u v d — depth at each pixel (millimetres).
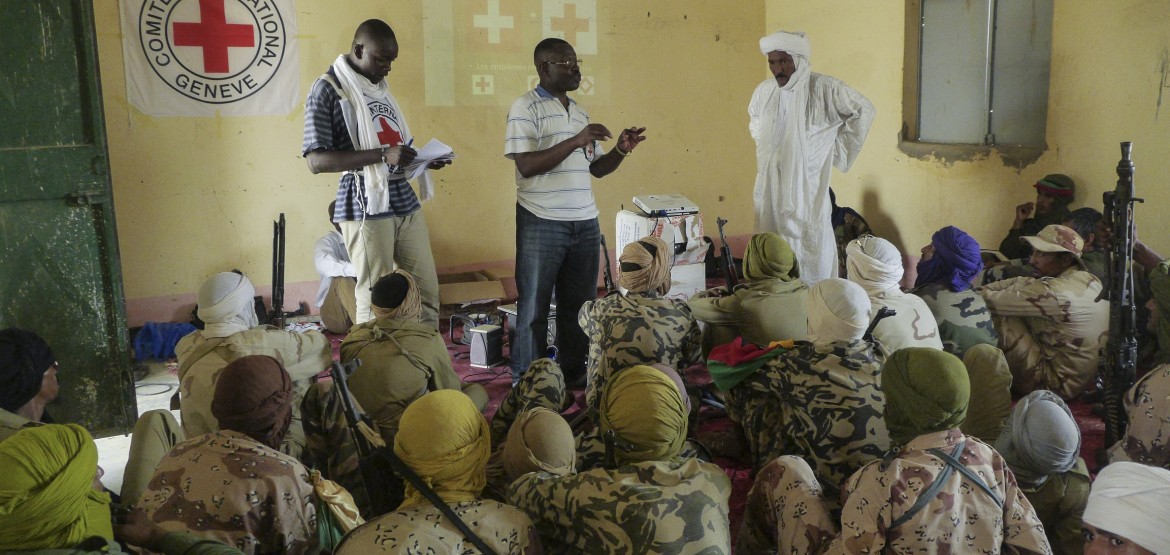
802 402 2627
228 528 1947
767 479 2381
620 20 6441
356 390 2719
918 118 5930
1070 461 2318
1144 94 4430
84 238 3678
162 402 4441
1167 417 2398
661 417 1936
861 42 6199
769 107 4934
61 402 3771
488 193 6211
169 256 5523
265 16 5488
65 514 1583
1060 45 4871
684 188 6891
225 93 5480
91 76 3566
